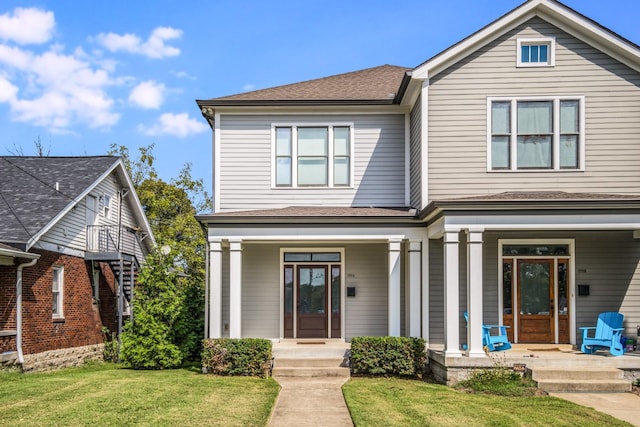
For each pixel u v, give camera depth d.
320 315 16.75
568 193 13.88
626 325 14.91
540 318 15.16
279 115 16.59
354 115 16.59
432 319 14.96
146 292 16.70
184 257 32.91
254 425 9.03
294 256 16.88
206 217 14.39
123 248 23.14
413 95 15.47
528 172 14.21
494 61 14.41
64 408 10.04
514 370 12.55
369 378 13.51
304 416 9.73
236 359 13.73
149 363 15.65
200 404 10.38
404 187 16.42
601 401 10.84
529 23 14.41
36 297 16.58
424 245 14.69
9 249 14.54
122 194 23.83
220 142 16.55
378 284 16.61
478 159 14.27
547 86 14.32
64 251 18.47
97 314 20.94
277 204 16.39
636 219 12.54
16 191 18.81
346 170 16.53
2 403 10.44
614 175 14.12
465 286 14.98
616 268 15.08
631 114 14.19
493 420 9.24
